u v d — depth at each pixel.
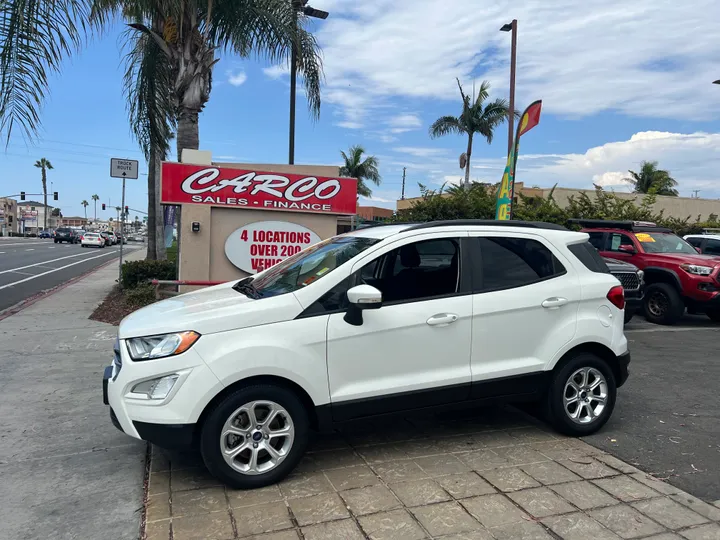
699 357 8.04
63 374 6.61
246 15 10.63
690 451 4.48
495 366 4.41
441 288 4.34
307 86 11.74
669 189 45.41
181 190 9.41
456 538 3.18
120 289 13.48
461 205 15.66
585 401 4.76
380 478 3.93
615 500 3.63
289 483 3.84
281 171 10.50
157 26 10.91
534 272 4.63
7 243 47.34
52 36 6.55
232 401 3.65
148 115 12.80
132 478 3.99
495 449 4.48
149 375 3.60
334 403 3.92
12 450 4.45
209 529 3.26
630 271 10.25
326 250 4.71
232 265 9.81
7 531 3.28
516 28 15.73
